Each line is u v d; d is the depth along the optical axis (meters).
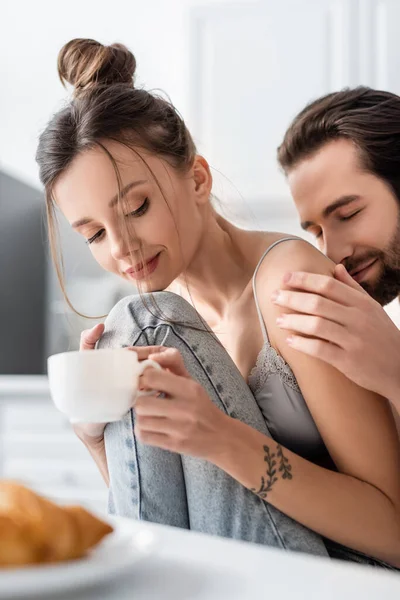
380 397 1.10
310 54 3.10
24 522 0.57
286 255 1.18
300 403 1.16
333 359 1.02
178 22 3.37
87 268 3.53
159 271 1.19
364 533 1.03
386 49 2.99
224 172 3.21
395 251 1.54
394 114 1.56
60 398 0.86
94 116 1.15
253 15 3.17
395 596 0.54
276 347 1.17
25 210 3.55
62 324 3.58
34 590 0.53
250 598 0.53
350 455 1.08
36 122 3.61
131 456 1.00
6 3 3.62
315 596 0.54
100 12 3.49
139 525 0.72
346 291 1.05
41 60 3.60
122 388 0.85
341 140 1.56
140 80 3.36
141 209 1.16
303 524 1.02
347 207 1.54
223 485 0.98
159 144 1.20
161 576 0.58
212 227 1.32
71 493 3.11
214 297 1.34
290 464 0.99
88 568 0.55
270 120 3.16
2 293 3.37
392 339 1.04
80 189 1.16
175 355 0.92
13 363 3.42
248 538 0.99
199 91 3.23
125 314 1.05
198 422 0.90
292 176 1.64
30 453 3.16
